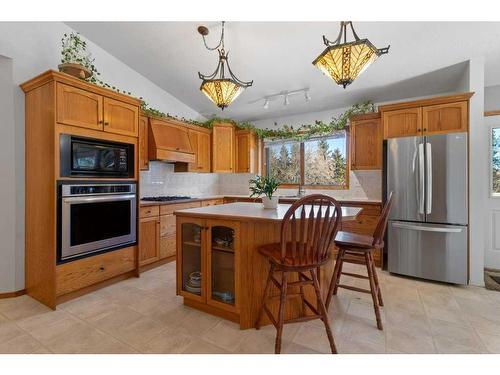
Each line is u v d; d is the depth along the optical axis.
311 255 1.66
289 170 4.88
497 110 3.28
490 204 3.32
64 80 2.24
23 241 2.47
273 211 2.15
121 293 2.52
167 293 2.53
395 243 3.04
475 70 2.78
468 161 2.76
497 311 2.17
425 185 2.88
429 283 2.82
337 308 2.22
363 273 3.10
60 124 2.21
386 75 3.28
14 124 2.40
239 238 1.90
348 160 4.27
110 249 2.66
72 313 2.13
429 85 3.50
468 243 2.74
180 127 4.07
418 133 2.98
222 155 4.71
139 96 3.75
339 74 1.81
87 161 2.43
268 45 2.94
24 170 2.47
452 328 1.91
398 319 2.04
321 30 2.66
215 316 2.09
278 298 1.93
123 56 3.39
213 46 3.04
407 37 2.59
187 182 4.64
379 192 4.02
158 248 3.29
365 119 3.66
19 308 2.21
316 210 2.21
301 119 4.73
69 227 2.28
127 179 2.81
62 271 2.25
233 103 4.40
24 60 2.47
